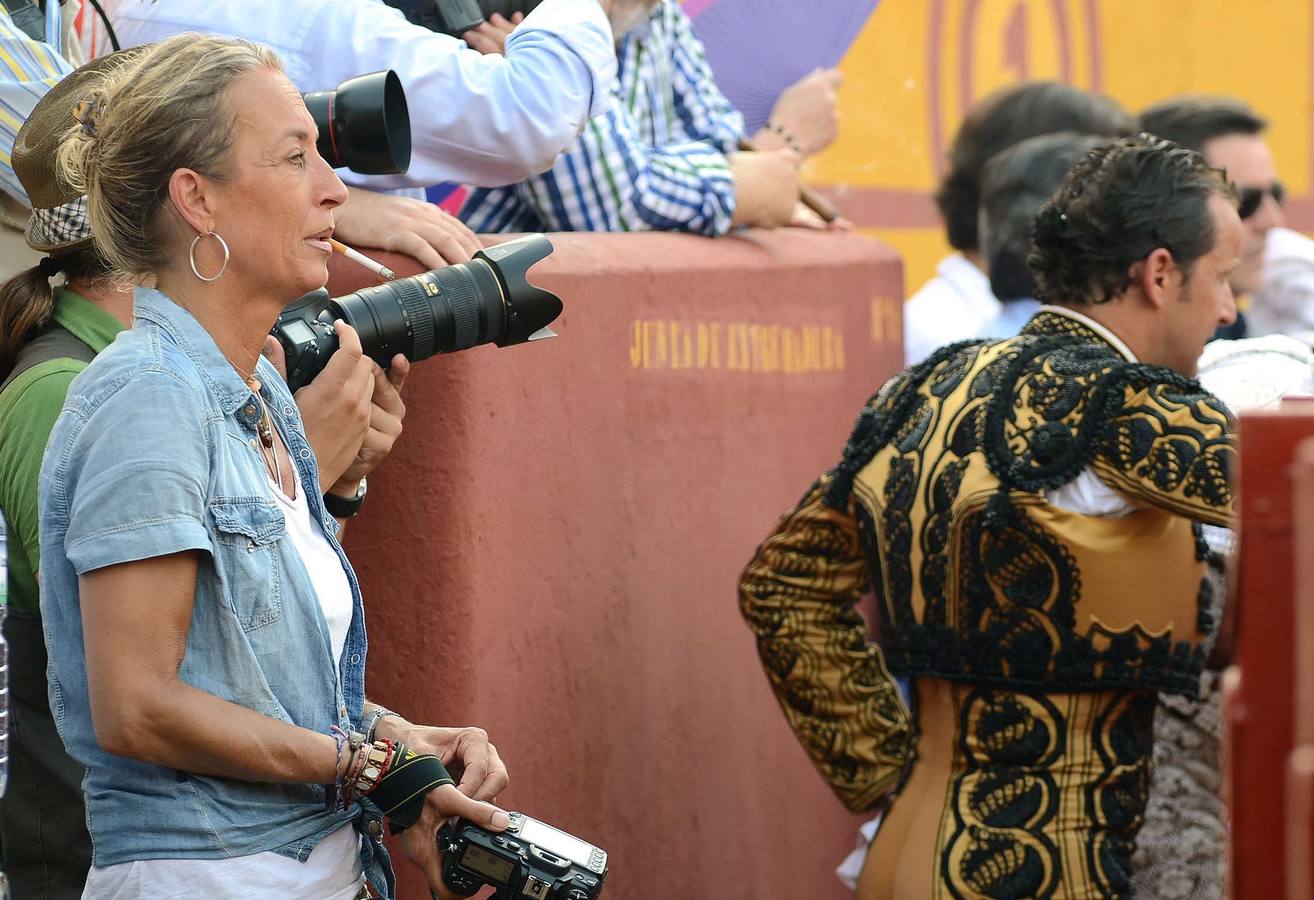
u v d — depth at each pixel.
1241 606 2.98
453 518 6.97
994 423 6.44
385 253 6.85
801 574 7.34
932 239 17.67
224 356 4.92
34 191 5.82
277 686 4.88
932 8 17.67
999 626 6.41
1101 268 6.62
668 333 8.84
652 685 8.69
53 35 7.02
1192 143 12.23
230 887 4.82
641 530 8.57
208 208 4.83
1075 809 6.38
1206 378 7.78
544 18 7.42
